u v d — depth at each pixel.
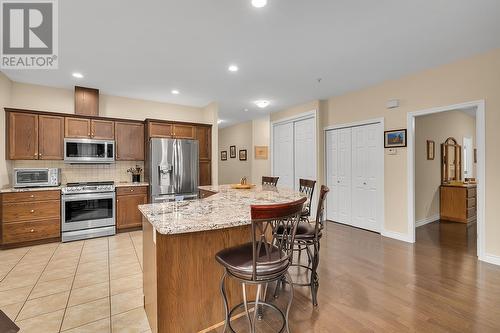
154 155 4.29
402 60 3.17
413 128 3.65
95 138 4.20
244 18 2.25
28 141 3.70
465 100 3.10
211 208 1.97
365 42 2.70
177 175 4.49
